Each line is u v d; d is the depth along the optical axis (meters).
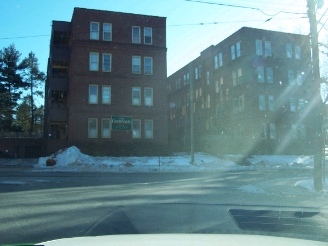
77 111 32.25
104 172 23.27
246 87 37.81
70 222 7.52
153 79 34.66
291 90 39.44
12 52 53.59
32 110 60.28
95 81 33.03
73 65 32.66
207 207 9.68
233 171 25.12
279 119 38.44
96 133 32.59
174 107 58.75
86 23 33.31
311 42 14.15
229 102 40.94
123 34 34.22
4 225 7.20
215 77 44.53
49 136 35.78
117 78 33.62
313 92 14.02
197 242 2.83
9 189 12.80
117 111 33.34
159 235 3.37
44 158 28.42
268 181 16.73
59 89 35.91
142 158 31.11
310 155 38.12
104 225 7.30
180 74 56.84
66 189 13.09
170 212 8.85
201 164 29.09
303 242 3.10
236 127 39.34
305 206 10.20
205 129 47.00
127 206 9.54
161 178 18.75
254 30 38.94
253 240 3.09
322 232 7.13
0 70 50.66
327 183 14.93
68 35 36.81
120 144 33.03
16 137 41.84
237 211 9.20
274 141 37.97
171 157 32.28
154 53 34.94
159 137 34.25
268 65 38.81
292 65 39.88
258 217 8.52
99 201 10.30
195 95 50.72
